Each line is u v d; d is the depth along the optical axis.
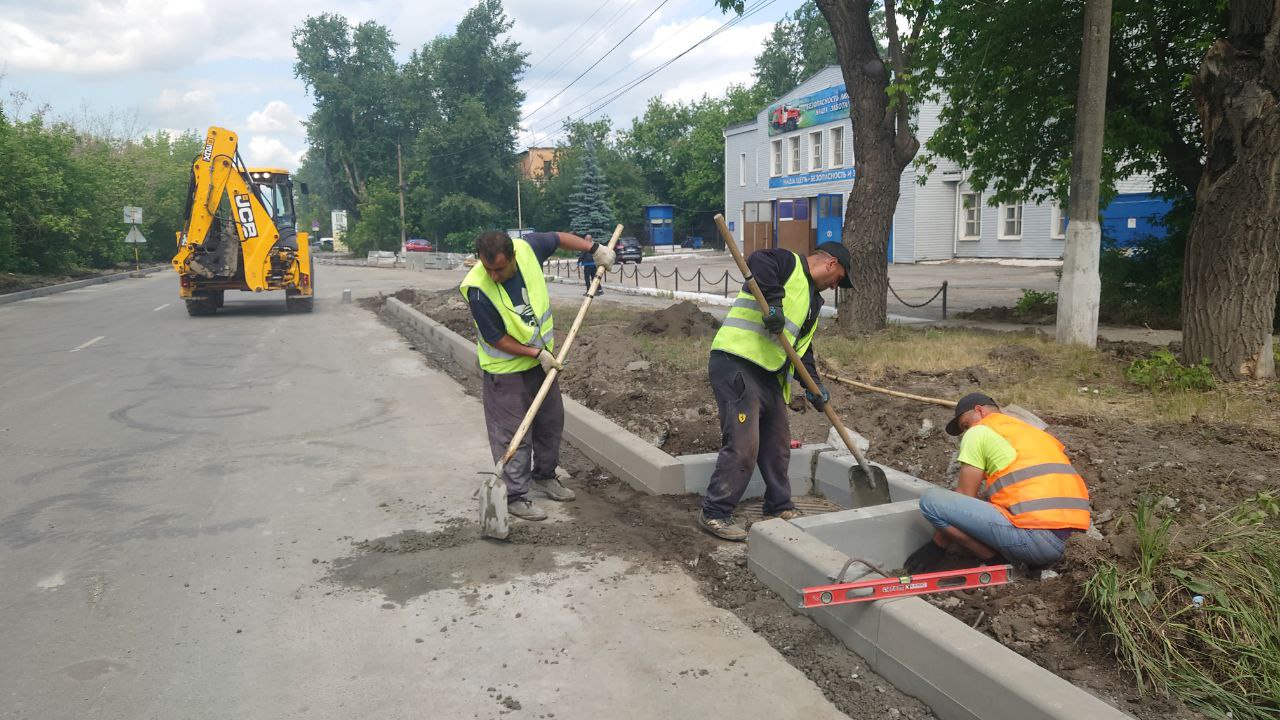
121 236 36.69
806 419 6.18
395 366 10.32
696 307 11.02
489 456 6.16
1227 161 6.79
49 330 14.19
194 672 3.09
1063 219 27.28
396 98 63.34
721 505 4.38
